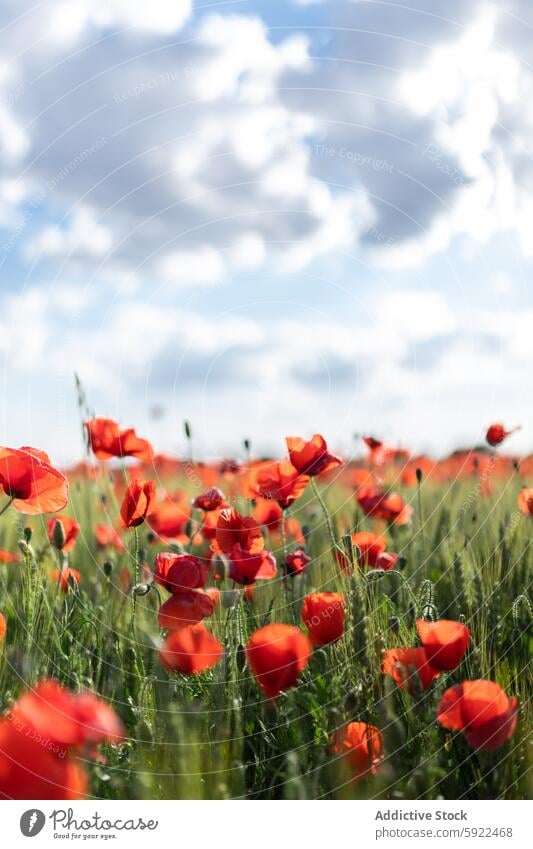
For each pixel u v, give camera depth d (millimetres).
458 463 2047
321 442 1520
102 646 1342
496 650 1349
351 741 1148
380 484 1896
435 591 1487
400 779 1146
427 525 1711
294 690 1259
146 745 1150
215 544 1442
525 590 1398
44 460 1386
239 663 1251
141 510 1346
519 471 1883
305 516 1898
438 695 1202
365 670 1242
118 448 1608
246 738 1216
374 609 1322
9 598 1432
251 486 1565
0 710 1198
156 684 1214
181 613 1274
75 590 1388
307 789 1138
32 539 1639
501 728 1143
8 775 960
